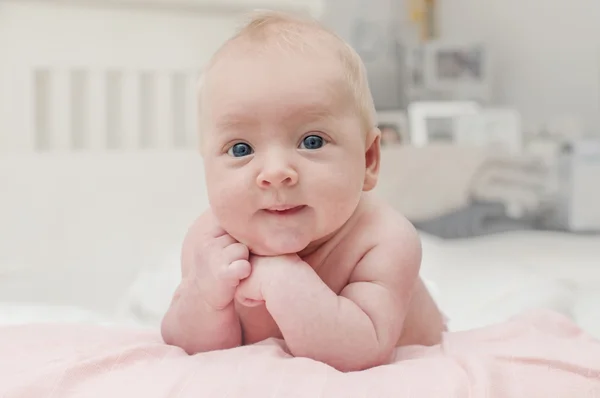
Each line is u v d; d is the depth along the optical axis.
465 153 2.29
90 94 1.98
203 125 0.72
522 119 2.51
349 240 0.72
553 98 2.44
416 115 2.38
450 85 2.50
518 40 2.53
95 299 1.49
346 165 0.66
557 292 1.34
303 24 0.73
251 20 0.74
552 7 2.43
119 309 1.36
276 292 0.64
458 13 2.67
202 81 0.74
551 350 0.69
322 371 0.60
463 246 2.00
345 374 0.61
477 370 0.60
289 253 0.67
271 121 0.64
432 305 0.83
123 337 0.76
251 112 0.65
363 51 2.48
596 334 1.23
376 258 0.70
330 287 0.72
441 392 0.56
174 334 0.72
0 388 0.59
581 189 2.21
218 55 0.71
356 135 0.68
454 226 2.19
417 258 0.72
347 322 0.64
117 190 1.98
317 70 0.66
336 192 0.65
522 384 0.59
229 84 0.67
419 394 0.56
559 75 2.42
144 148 2.04
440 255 1.63
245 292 0.67
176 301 0.74
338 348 0.64
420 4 2.60
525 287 1.35
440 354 0.69
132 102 2.02
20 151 1.92
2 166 1.88
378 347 0.65
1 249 1.89
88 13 1.95
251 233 0.66
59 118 1.96
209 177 0.68
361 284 0.69
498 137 2.36
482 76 2.54
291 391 0.56
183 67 2.05
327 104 0.65
